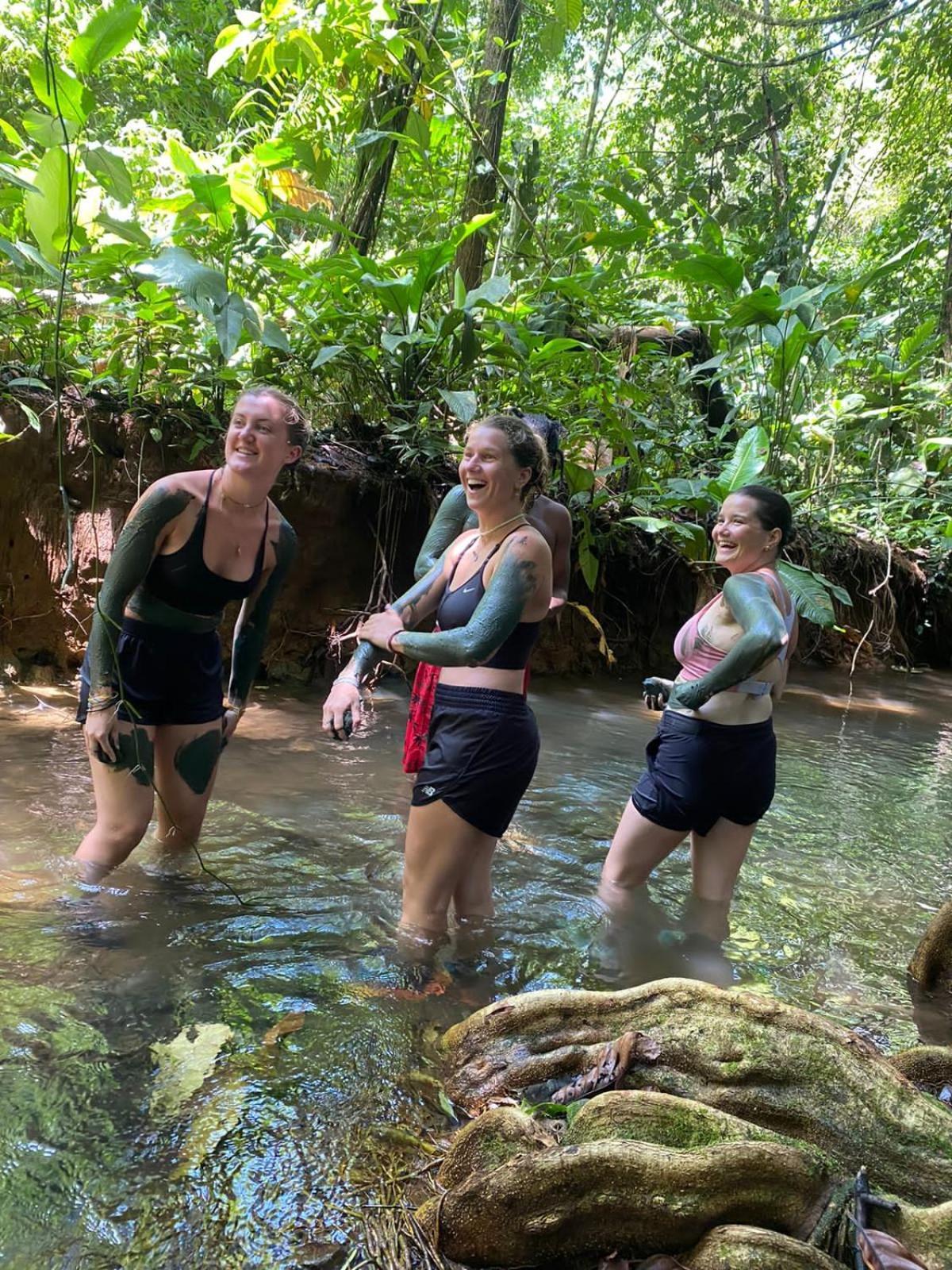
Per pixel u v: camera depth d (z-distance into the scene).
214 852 3.13
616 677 7.18
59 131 4.61
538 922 2.87
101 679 2.75
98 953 2.38
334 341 5.91
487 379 6.48
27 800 3.35
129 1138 1.72
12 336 5.21
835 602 9.23
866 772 5.14
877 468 9.98
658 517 7.33
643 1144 1.64
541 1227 1.57
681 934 2.89
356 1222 1.60
